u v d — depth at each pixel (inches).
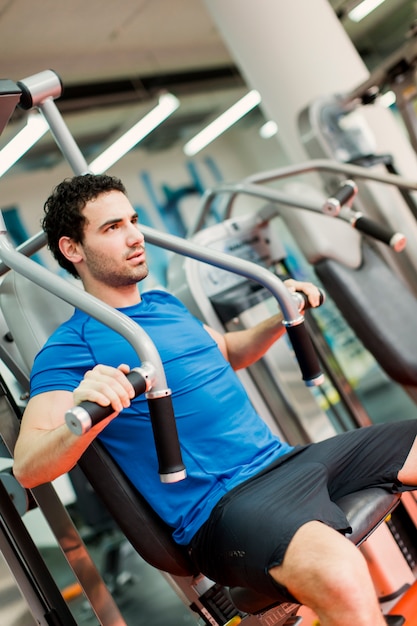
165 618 114.7
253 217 102.0
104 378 43.0
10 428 67.9
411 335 103.6
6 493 66.9
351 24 273.9
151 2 204.8
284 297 58.0
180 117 268.1
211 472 57.8
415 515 94.0
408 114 108.8
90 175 63.4
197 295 89.1
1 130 64.2
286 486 53.3
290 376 94.3
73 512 121.0
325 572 45.1
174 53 243.9
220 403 60.5
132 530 58.1
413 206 114.9
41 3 179.9
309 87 139.2
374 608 45.0
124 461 59.5
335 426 107.5
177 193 278.8
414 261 114.9
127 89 237.8
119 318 47.8
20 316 67.4
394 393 124.3
